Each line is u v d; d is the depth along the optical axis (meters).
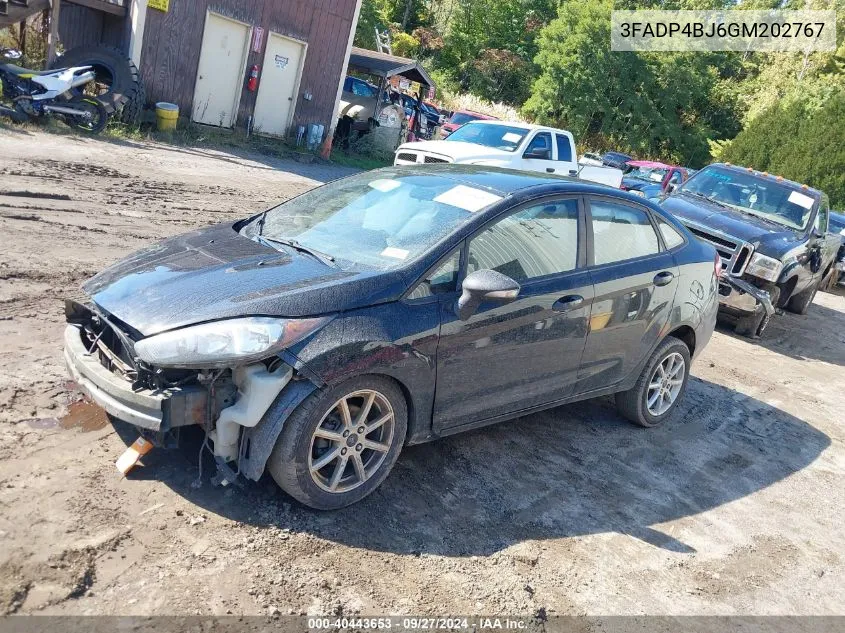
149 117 15.23
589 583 3.52
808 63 44.94
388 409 3.63
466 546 3.59
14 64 13.52
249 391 3.26
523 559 3.59
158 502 3.35
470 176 4.60
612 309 4.71
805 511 4.79
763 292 9.11
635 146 44.88
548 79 42.62
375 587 3.14
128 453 3.53
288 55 17.58
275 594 2.96
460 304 3.68
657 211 5.38
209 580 2.95
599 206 4.81
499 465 4.52
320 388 3.30
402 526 3.63
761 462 5.46
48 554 2.87
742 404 6.78
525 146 13.27
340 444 3.49
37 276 5.86
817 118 26.45
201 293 3.46
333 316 3.38
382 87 21.31
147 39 14.84
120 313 3.44
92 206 8.42
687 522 4.31
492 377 4.08
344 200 4.56
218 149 15.38
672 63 43.59
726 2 52.84
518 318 4.07
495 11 47.66
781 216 10.18
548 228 4.41
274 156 16.61
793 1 52.31
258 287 3.50
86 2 14.19
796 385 7.86
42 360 4.47
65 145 11.53
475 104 41.03
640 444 5.31
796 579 3.93
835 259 14.23
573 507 4.20
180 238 4.34
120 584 2.82
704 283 5.66
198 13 15.44
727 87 49.19
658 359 5.36
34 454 3.50
